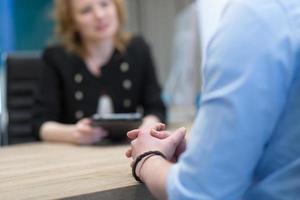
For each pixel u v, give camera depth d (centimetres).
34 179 83
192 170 54
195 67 192
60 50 191
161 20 309
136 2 326
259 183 58
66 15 190
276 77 53
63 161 104
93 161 101
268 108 53
